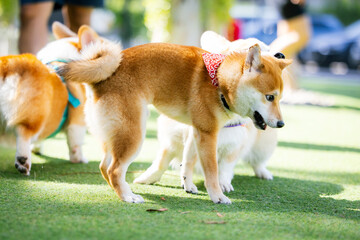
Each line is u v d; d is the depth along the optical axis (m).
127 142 3.01
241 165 4.76
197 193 3.42
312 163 4.90
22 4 5.54
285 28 8.49
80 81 3.01
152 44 3.29
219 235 2.37
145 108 3.12
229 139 3.56
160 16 10.52
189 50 3.33
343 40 19.50
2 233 2.25
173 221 2.57
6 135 3.70
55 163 4.24
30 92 3.59
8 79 3.53
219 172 3.71
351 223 2.82
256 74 3.06
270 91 3.05
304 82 14.17
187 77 3.21
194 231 2.41
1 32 15.35
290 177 4.26
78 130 4.23
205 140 3.20
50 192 3.12
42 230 2.31
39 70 3.69
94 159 4.52
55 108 3.88
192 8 9.80
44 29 5.73
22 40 5.63
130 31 25.48
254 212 2.94
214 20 10.84
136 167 4.26
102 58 3.01
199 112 3.18
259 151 4.10
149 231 2.37
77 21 6.16
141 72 3.12
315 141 6.19
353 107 9.66
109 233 2.30
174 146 3.61
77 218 2.54
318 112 8.84
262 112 3.06
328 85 13.58
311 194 3.62
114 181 3.03
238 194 3.51
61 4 5.94
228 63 3.15
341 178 4.28
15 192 3.07
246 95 3.06
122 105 3.02
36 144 4.14
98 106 3.06
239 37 12.86
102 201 2.96
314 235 2.51
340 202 3.40
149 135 6.00
